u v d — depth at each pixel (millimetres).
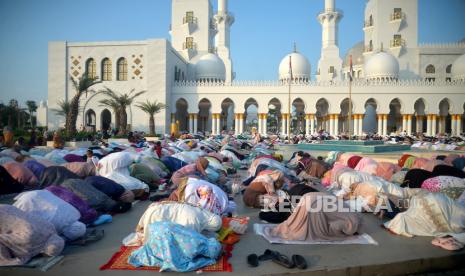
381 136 37844
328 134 39312
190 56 48281
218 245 5094
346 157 13578
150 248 4922
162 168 12414
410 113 40188
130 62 39438
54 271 4652
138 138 27141
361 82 40625
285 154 21625
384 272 4941
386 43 47719
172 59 41500
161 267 4691
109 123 42469
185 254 4773
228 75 52625
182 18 48562
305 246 5668
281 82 41594
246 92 41938
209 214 5984
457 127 39906
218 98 42094
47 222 5246
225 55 52781
